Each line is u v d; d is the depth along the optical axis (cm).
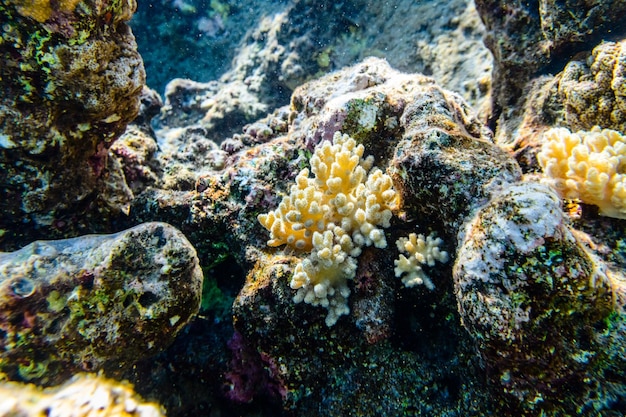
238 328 42
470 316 31
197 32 149
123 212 55
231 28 147
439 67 86
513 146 54
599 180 37
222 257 53
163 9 146
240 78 125
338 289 40
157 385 43
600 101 45
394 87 52
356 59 106
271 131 70
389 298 41
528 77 58
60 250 39
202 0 145
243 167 51
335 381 41
